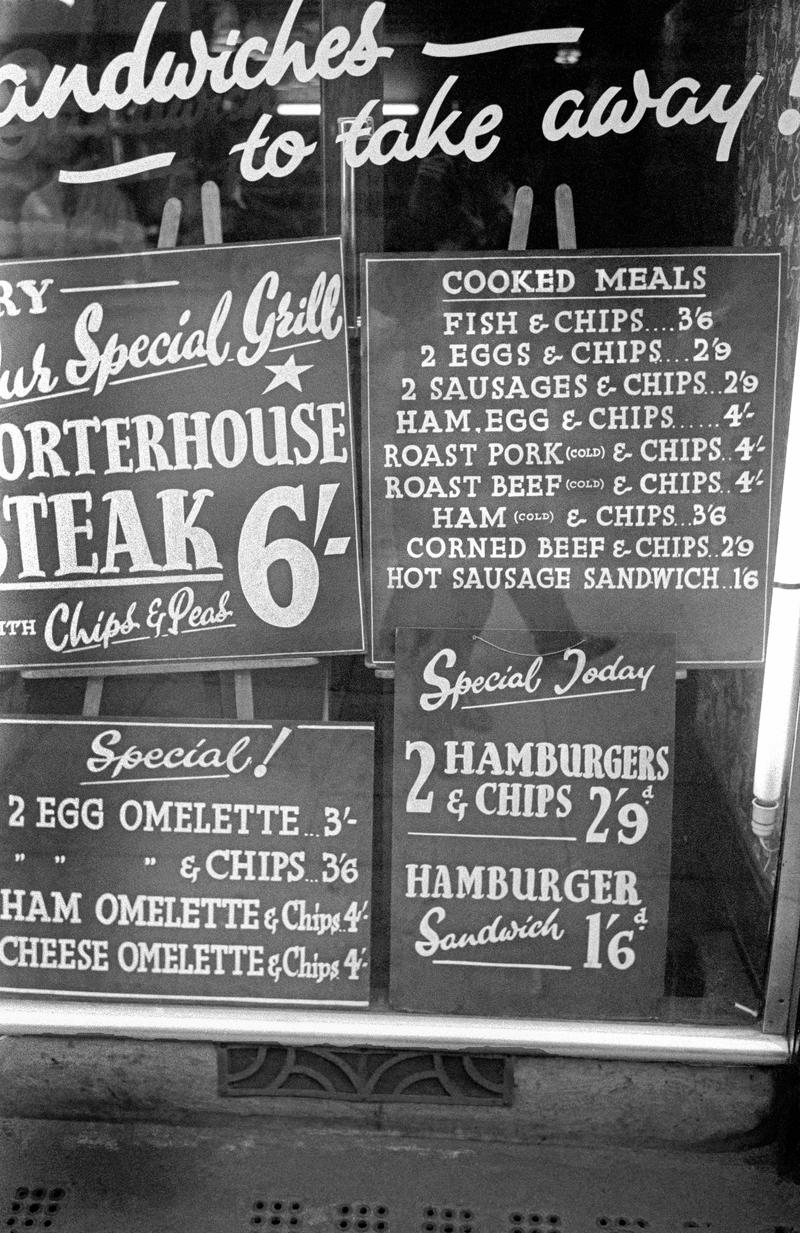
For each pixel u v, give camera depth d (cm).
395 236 203
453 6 195
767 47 196
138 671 217
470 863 219
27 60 199
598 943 220
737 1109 220
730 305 203
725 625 212
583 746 215
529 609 213
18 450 212
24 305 207
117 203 204
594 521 210
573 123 199
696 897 220
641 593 212
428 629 214
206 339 207
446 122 199
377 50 197
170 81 199
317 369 208
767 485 208
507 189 201
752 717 216
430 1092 222
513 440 208
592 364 206
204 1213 208
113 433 211
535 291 204
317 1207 210
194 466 211
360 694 216
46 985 225
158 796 219
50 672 218
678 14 195
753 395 205
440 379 207
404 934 221
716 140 199
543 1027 220
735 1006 220
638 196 201
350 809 218
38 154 202
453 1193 212
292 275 205
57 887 222
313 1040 221
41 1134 222
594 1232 206
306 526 212
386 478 211
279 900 221
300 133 200
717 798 217
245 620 215
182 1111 225
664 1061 220
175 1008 224
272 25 196
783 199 201
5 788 220
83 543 214
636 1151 222
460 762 216
